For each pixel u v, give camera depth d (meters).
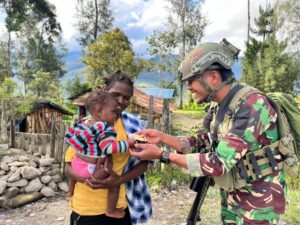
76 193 2.49
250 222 2.17
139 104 20.78
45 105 19.03
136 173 2.42
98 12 51.81
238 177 2.12
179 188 6.40
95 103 2.30
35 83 38.88
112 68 39.50
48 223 4.96
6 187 5.78
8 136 8.80
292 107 2.17
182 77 2.15
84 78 44.28
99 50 39.44
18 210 5.46
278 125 2.10
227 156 1.96
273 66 40.41
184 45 50.31
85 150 2.32
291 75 39.97
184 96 48.69
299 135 2.15
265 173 2.09
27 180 6.02
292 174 2.16
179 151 2.54
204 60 2.04
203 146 2.53
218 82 2.08
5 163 6.44
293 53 40.44
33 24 59.16
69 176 2.46
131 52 39.28
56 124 7.22
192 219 2.48
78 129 2.33
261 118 1.99
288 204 5.01
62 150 6.91
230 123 2.09
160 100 27.38
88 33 52.22
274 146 2.10
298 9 39.53
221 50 2.06
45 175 6.36
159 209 5.36
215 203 5.37
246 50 44.12
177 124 28.88
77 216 2.48
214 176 2.04
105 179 2.31
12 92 20.31
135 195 2.57
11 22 55.19
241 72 44.12
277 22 41.09
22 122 18.81
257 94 2.06
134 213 2.55
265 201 2.12
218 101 2.17
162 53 50.09
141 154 2.21
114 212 2.42
